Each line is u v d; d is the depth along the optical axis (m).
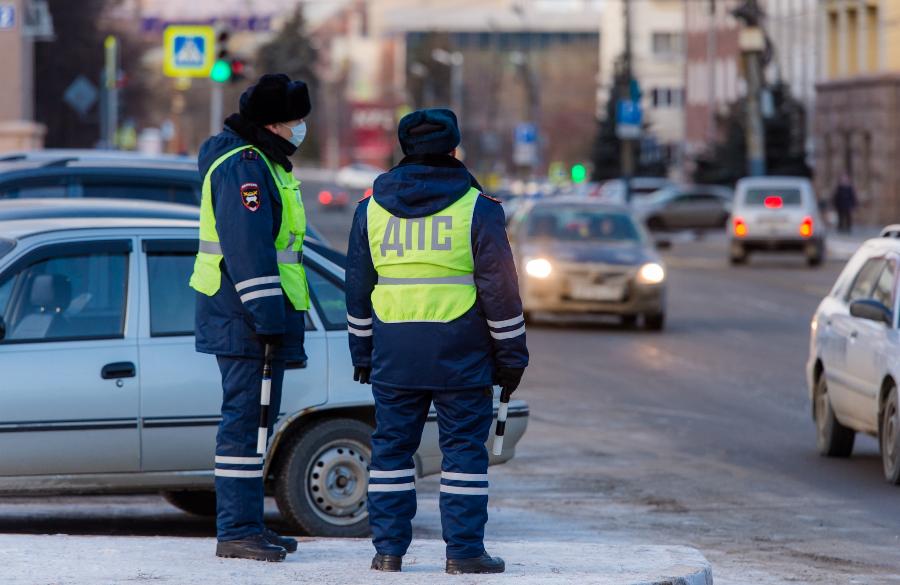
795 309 63.84
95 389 20.34
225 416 16.64
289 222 16.61
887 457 26.52
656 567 16.34
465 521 15.50
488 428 15.52
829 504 24.81
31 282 20.55
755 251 94.19
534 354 46.81
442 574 15.48
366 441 21.42
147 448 20.55
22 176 32.44
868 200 141.25
